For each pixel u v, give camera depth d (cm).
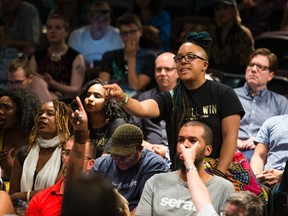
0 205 806
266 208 831
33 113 1038
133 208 849
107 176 864
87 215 447
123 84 1216
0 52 1285
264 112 1071
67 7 1470
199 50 803
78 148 764
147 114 795
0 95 1040
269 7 1435
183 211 754
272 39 1265
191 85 809
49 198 834
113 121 962
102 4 1404
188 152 642
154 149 977
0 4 1462
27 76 1174
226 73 1225
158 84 1067
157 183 774
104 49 1393
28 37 1466
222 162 796
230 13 1241
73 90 1265
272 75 1073
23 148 955
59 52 1297
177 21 1524
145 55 1224
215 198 752
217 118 804
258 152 980
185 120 809
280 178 898
